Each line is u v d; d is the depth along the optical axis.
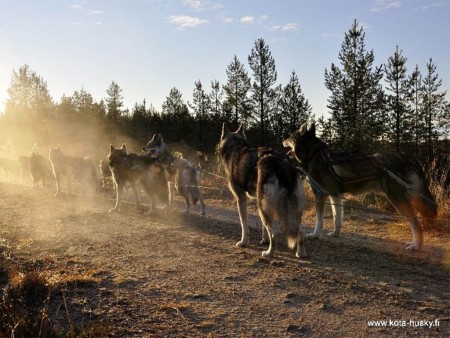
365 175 8.72
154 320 4.95
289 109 41.22
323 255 7.85
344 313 5.25
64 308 5.21
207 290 5.94
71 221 10.77
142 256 7.61
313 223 11.30
